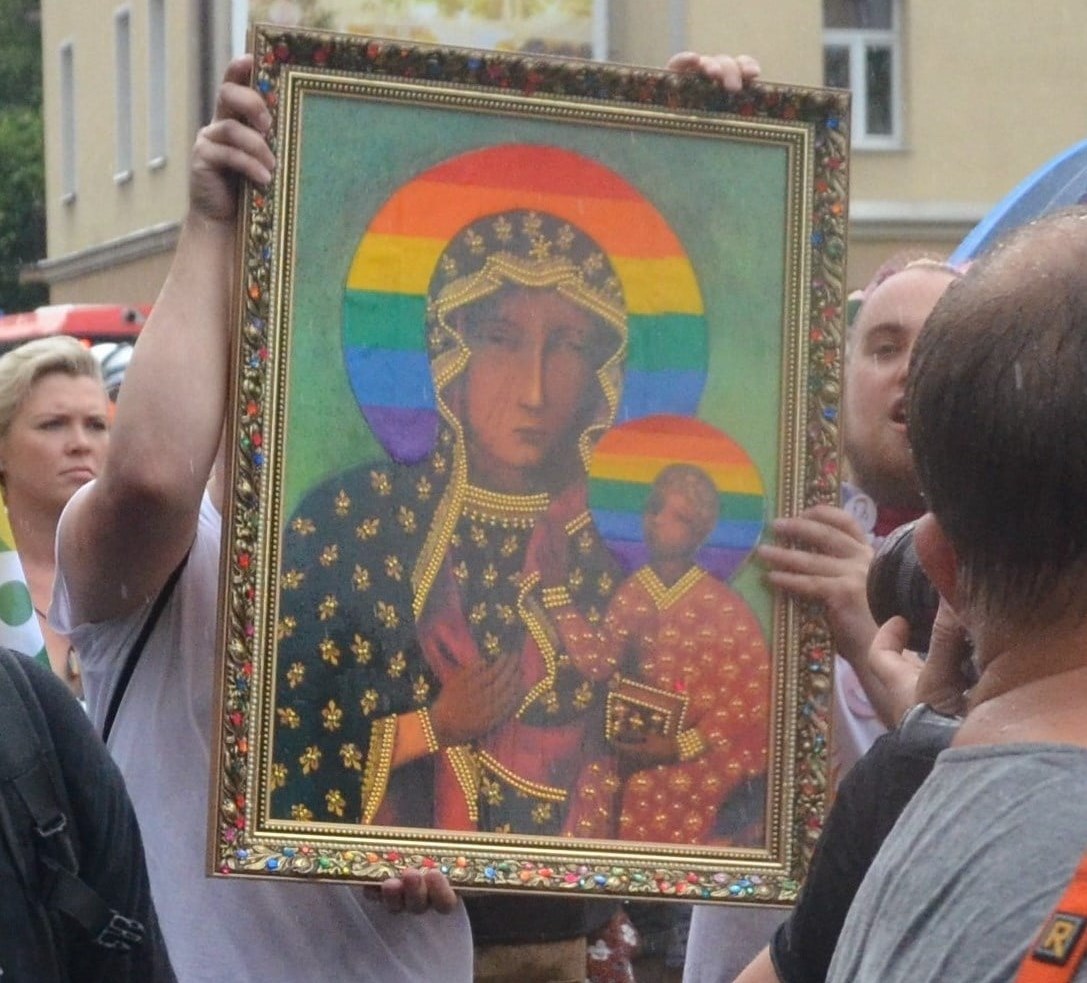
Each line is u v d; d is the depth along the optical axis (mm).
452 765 2980
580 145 3121
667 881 3027
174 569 3090
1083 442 1511
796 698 3102
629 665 3064
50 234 27375
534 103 3092
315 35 3008
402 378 3023
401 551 2998
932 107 17375
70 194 26859
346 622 2963
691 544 3105
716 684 3088
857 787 2035
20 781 2463
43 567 5012
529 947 3908
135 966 2535
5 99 32781
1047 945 1368
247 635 2918
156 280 23891
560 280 3102
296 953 3076
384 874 2918
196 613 3133
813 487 3146
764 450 3146
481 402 3053
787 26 16891
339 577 2969
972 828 1492
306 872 2893
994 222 5773
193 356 2955
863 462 3668
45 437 5055
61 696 2568
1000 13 17453
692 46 16703
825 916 2023
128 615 3109
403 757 2963
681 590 3092
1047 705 1533
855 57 17359
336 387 2998
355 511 2986
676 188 3152
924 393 1592
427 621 2996
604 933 4758
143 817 3090
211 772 2885
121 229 25031
